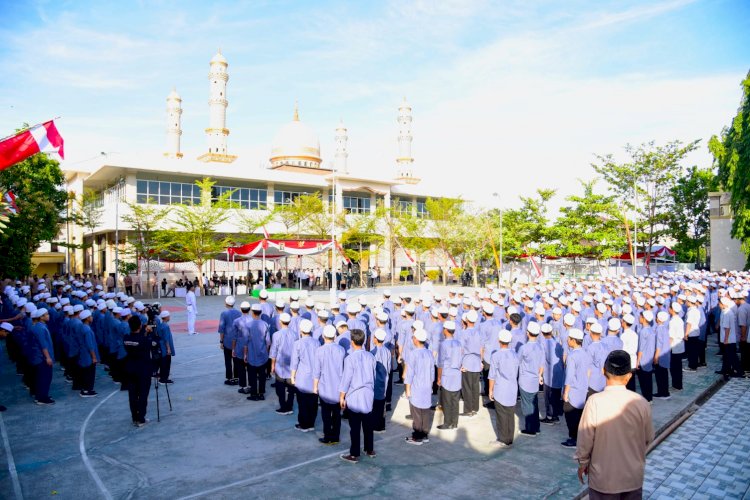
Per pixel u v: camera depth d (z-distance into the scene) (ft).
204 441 29.68
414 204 203.82
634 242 128.06
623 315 39.73
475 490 23.06
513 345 35.94
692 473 25.31
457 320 44.42
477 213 159.12
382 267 196.34
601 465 15.14
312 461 26.63
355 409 26.43
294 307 39.24
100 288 68.23
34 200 90.22
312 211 160.04
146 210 134.21
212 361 53.36
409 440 29.45
